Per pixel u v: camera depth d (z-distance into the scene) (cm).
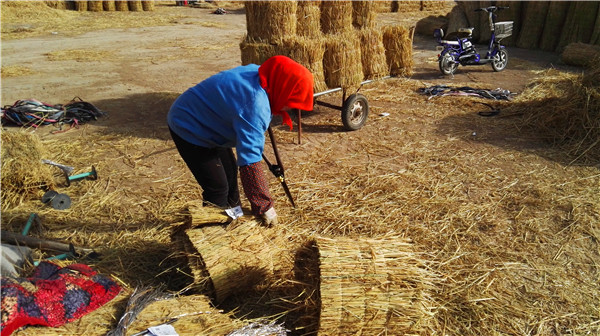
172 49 1246
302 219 402
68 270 275
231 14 2109
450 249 362
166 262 330
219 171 322
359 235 380
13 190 429
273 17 601
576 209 419
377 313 248
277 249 304
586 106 572
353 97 614
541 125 609
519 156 541
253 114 268
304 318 269
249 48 619
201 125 295
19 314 227
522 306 303
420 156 545
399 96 801
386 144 584
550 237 381
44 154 505
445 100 768
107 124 660
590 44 1090
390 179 482
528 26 1209
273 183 470
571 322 291
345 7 643
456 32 950
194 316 245
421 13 1933
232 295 296
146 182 480
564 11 1140
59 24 1684
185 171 508
